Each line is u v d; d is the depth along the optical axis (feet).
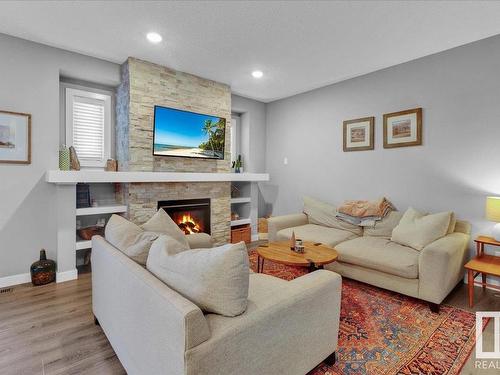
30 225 9.82
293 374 4.58
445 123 10.46
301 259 8.03
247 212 16.25
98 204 11.94
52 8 7.77
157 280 4.23
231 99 15.97
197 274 3.83
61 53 10.26
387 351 6.07
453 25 8.55
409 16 8.05
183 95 12.72
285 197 16.84
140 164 11.57
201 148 13.44
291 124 16.38
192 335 3.21
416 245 9.22
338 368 5.52
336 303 5.44
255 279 5.52
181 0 7.38
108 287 5.77
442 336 6.66
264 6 7.63
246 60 11.31
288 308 4.37
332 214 13.00
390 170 12.10
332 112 14.26
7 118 9.32
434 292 7.75
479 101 9.65
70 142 11.36
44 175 10.02
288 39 9.49
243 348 3.71
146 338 4.10
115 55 10.85
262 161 17.85
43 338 6.46
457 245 8.45
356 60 11.26
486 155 9.55
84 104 11.72
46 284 9.62
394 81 11.84
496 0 7.27
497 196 9.34
